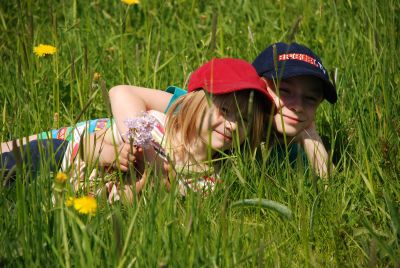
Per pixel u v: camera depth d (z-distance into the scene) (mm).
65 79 5383
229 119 4062
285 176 4023
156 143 4156
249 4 6629
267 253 3344
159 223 3156
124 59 5699
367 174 4098
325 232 3668
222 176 3979
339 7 6234
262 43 6051
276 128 4227
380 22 5758
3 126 4539
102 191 3459
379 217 3793
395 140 4289
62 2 6266
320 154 4211
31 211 3262
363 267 3320
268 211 3766
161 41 6176
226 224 3248
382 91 4754
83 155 3793
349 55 5363
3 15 6531
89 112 4980
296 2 6668
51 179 3576
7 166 4027
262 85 4141
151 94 4598
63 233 2920
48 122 4402
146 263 3021
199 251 3008
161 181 3516
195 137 4121
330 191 3840
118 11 6711
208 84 4059
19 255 3021
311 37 6117
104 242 3184
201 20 6508
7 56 5945
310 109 4254
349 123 4707
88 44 6023
